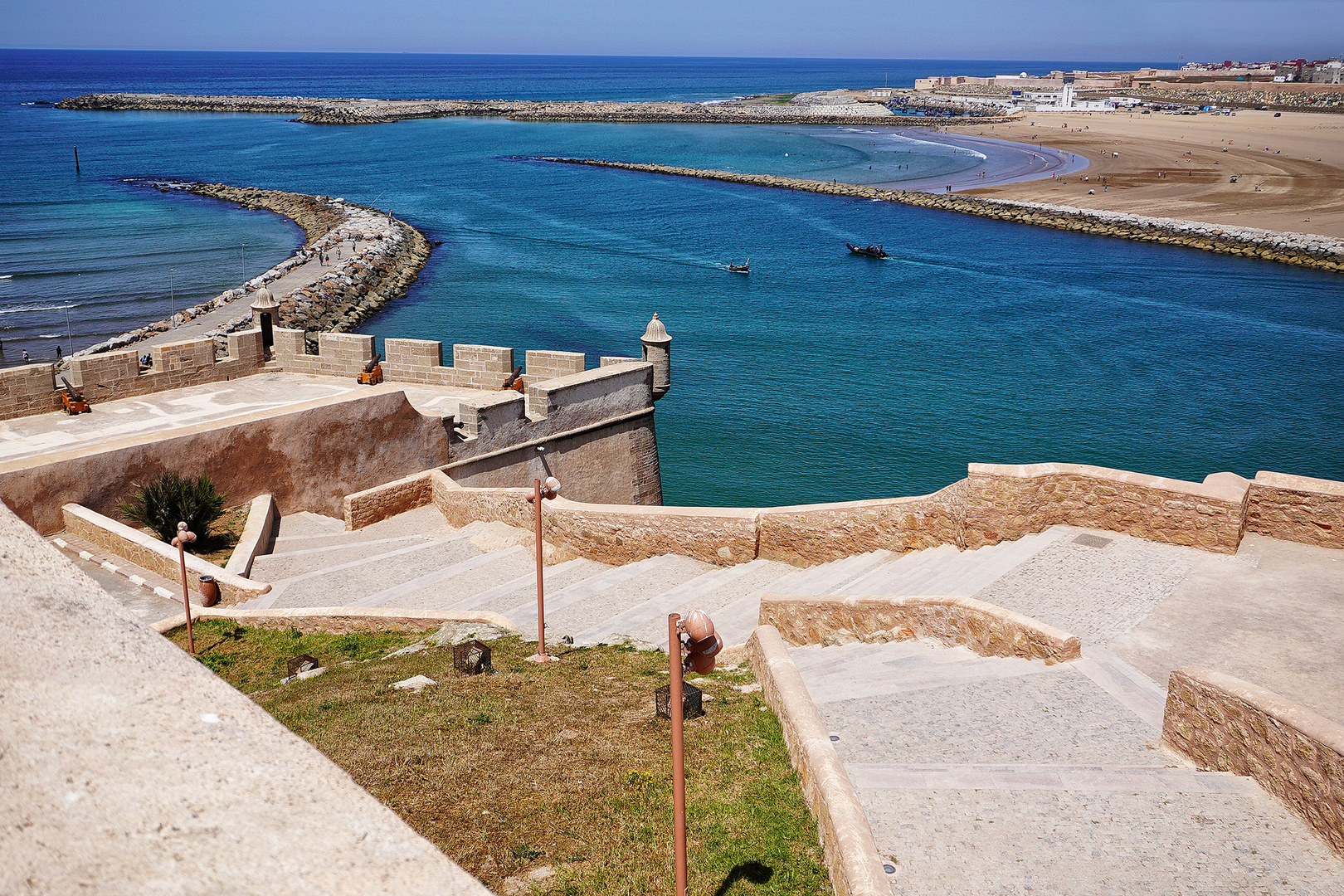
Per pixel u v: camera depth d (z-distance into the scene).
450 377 32.16
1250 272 84.06
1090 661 12.38
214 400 28.27
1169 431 48.53
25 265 81.12
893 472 44.31
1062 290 78.25
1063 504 17.30
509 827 10.07
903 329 66.75
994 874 8.02
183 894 2.29
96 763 2.53
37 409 26.45
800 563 21.23
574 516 23.66
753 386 55.16
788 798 10.14
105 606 3.20
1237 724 9.47
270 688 16.28
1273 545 16.16
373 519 26.30
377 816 2.77
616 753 11.88
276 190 121.06
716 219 107.25
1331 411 51.09
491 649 16.91
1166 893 7.75
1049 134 190.12
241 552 22.19
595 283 79.31
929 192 122.94
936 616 13.98
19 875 2.16
